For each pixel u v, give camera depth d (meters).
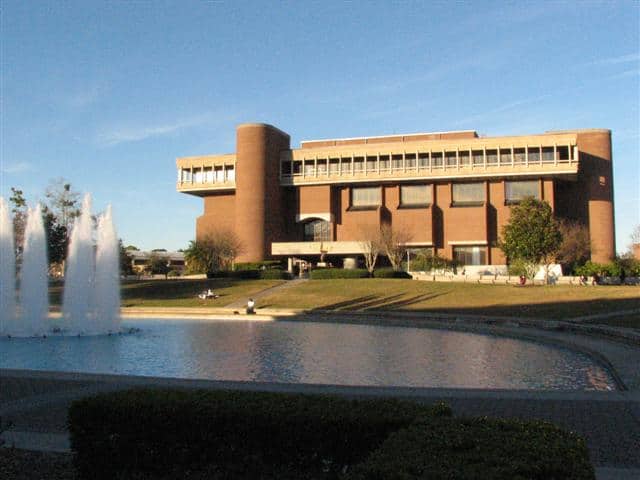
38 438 10.52
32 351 27.50
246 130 99.44
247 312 48.81
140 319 45.81
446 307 49.59
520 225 64.12
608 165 96.19
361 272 75.62
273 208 100.31
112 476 7.47
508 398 14.12
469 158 95.38
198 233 107.12
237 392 8.06
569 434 6.19
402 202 100.75
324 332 35.38
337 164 100.88
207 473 7.20
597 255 93.88
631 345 26.62
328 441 6.90
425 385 18.33
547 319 38.22
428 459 5.31
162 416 7.31
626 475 8.27
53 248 71.88
